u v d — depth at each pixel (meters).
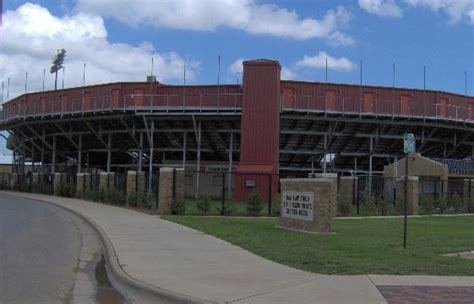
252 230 17.75
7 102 65.31
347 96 49.31
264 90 46.22
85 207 31.00
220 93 48.12
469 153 58.62
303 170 55.22
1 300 8.26
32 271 10.75
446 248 13.68
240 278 9.61
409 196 30.09
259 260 11.55
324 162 50.47
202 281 9.37
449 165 47.19
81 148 59.34
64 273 10.70
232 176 50.47
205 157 55.94
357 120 48.81
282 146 52.78
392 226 20.45
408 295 8.30
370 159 51.47
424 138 52.78
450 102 52.78
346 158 56.50
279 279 9.48
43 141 61.16
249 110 46.19
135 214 25.73
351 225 20.72
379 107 49.97
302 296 8.20
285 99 48.12
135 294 8.82
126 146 56.88
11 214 25.00
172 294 8.38
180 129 50.28
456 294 8.44
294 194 18.20
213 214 26.88
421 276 9.80
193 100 48.72
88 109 52.62
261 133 45.84
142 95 49.72
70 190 45.78
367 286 8.89
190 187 52.50
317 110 47.91
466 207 33.41
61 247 14.46
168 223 20.69
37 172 60.69
